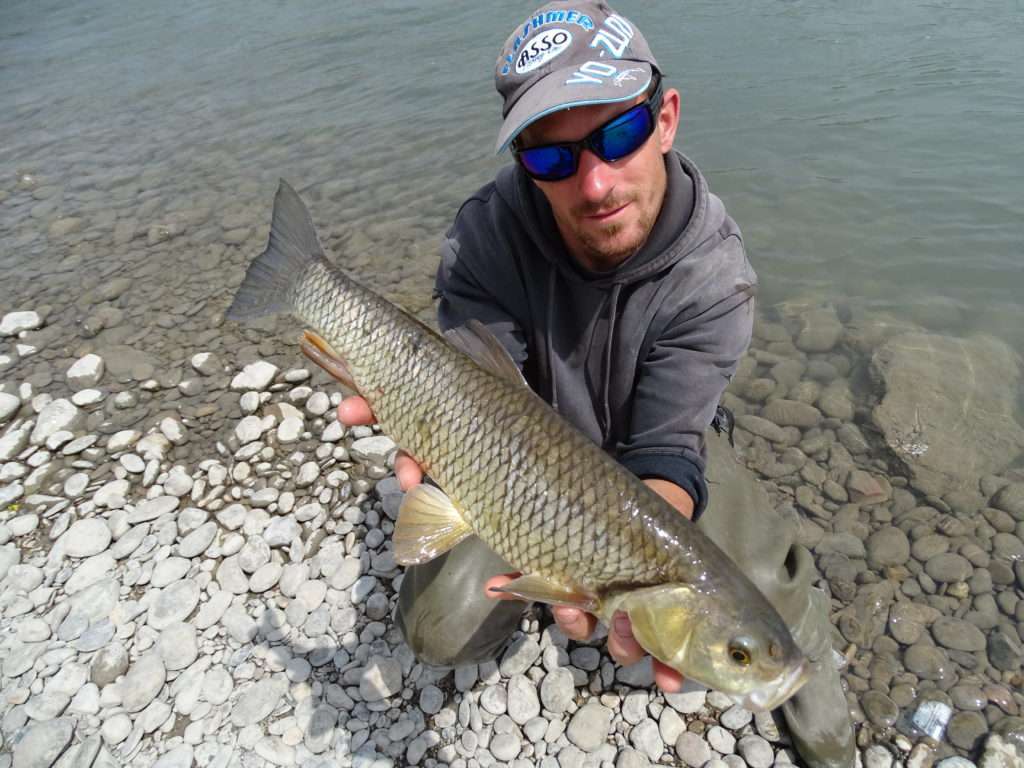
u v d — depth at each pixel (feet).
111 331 4.97
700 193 2.35
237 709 2.81
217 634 3.12
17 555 3.48
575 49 2.07
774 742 2.60
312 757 2.69
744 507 2.75
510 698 2.76
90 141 8.28
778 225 5.23
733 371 2.42
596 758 2.60
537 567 1.97
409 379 2.23
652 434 2.32
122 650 3.03
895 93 6.93
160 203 6.67
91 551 3.46
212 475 3.78
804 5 9.61
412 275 5.23
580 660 2.85
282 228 2.66
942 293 4.50
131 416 4.24
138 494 3.77
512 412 2.03
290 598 3.21
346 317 2.41
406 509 2.20
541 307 2.54
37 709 2.87
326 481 3.69
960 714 2.58
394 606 3.12
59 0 16.76
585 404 2.61
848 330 4.30
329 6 12.76
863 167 5.80
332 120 7.93
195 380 4.47
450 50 9.53
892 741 2.55
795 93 7.13
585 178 2.09
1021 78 6.94
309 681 2.91
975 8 9.02
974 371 3.90
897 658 2.77
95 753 2.72
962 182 5.48
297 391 4.24
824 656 2.56
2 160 8.00
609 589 1.87
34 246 6.15
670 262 2.32
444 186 6.32
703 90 7.36
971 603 2.93
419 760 2.66
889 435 3.61
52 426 4.15
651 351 2.43
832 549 3.18
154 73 10.37
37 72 11.10
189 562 3.37
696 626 1.74
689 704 2.70
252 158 7.32
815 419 3.79
